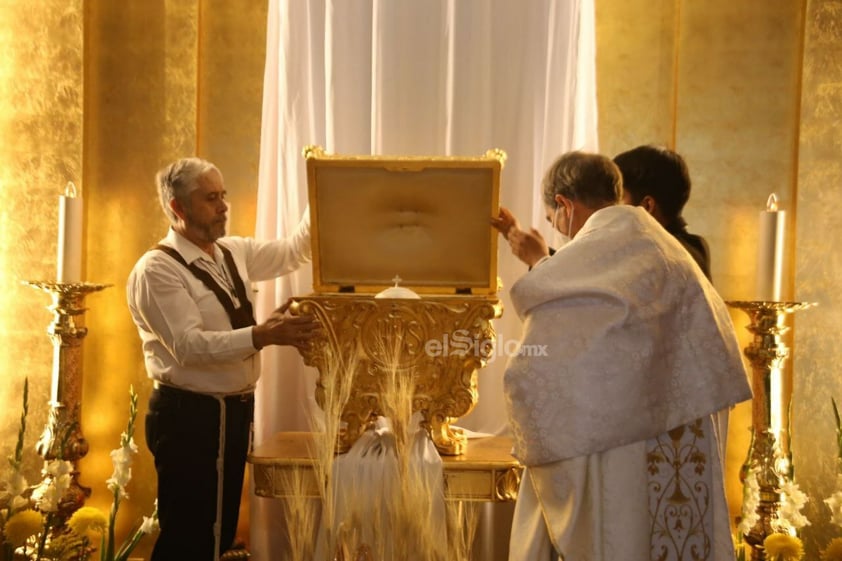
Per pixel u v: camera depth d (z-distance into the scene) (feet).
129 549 9.25
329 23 10.74
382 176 8.64
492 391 10.92
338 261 9.25
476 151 10.76
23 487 8.44
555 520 6.77
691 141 11.15
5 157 11.41
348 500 5.55
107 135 11.46
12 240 11.43
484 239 8.96
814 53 10.74
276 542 10.76
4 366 11.48
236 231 11.48
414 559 5.25
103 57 11.46
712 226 11.16
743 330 11.19
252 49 11.41
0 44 11.35
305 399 11.10
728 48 11.07
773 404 10.24
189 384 9.15
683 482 6.89
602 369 6.60
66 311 10.32
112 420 11.51
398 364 8.66
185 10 11.31
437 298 8.65
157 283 9.03
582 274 6.82
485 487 8.56
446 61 10.77
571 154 7.61
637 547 6.63
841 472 9.50
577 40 10.71
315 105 10.97
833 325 10.86
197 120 11.38
